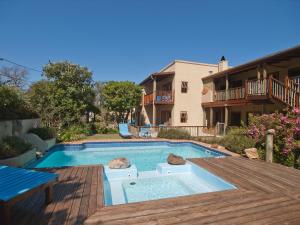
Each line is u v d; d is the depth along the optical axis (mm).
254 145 9203
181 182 6602
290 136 7578
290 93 9758
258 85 11938
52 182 3812
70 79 16859
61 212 3436
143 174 7277
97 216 3324
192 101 18938
